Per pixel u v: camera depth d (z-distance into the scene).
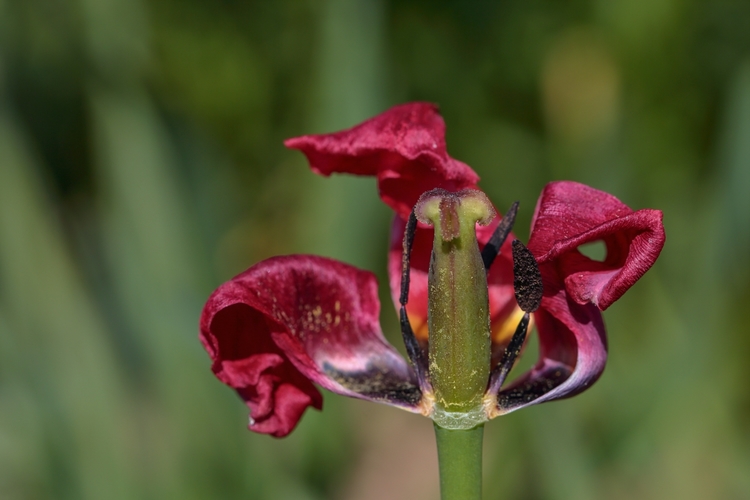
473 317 0.46
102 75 0.76
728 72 1.00
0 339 0.70
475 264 0.45
